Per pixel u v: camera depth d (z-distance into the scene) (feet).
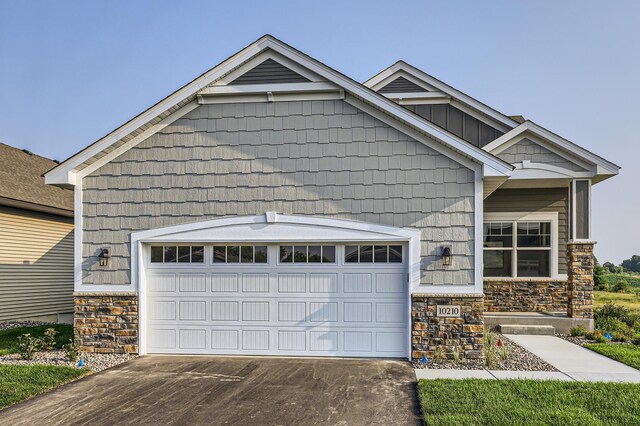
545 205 42.70
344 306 28.35
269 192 28.76
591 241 36.42
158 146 29.45
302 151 28.63
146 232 29.14
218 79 28.84
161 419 18.35
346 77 27.53
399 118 27.20
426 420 17.43
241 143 29.07
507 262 43.11
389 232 27.61
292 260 28.86
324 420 18.16
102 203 29.53
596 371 24.58
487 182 28.32
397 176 27.84
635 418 17.54
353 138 28.30
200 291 29.30
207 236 28.91
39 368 24.64
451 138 26.68
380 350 27.94
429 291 27.07
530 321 36.78
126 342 28.81
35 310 47.75
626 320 40.50
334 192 28.27
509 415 17.70
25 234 46.73
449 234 27.27
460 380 22.49
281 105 28.91
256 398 20.68
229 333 28.96
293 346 28.55
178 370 25.31
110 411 19.21
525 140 37.45
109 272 29.22
